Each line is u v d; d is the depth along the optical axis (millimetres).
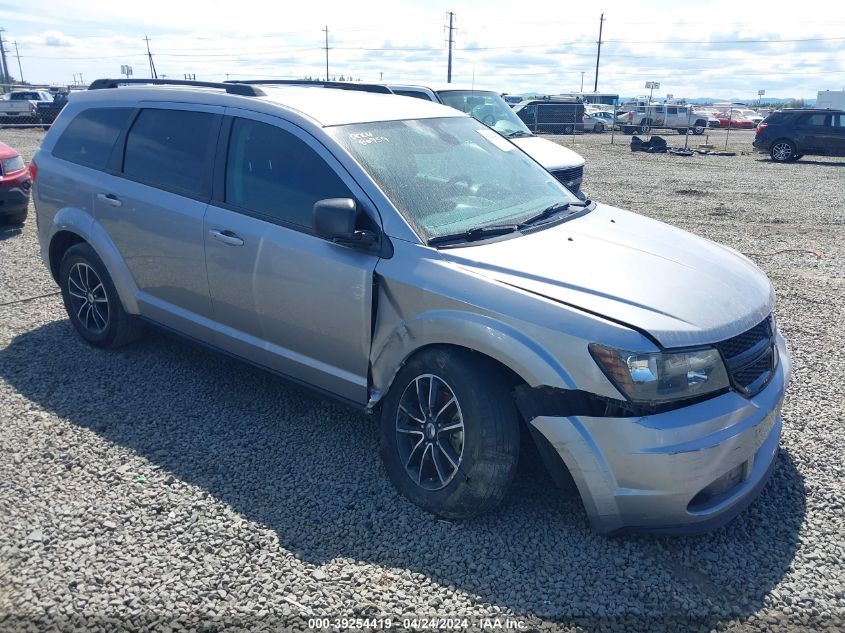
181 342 4680
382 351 3516
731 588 2965
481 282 3201
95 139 5008
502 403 3166
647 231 4047
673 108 37844
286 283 3783
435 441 3361
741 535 3303
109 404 4461
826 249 9062
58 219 5113
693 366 2941
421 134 4152
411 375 3422
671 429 2873
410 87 10281
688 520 3014
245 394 4641
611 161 21125
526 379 3029
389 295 3430
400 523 3332
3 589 2871
